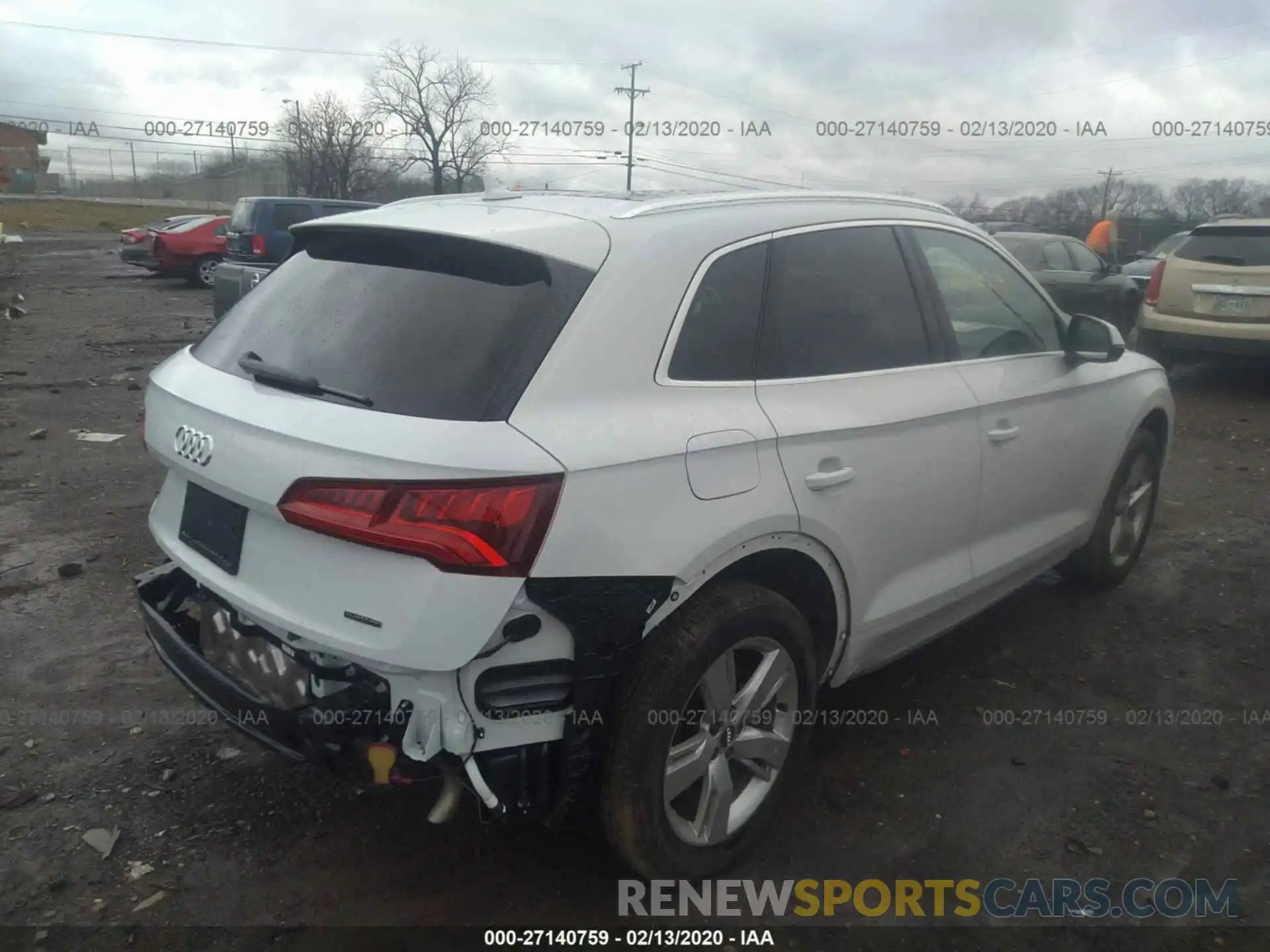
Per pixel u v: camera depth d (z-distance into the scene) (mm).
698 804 3004
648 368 2680
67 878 2930
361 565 2406
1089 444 4422
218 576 2783
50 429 7988
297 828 3184
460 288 2711
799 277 3174
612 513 2490
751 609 2805
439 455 2336
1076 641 4582
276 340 2889
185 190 60906
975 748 3715
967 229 3994
